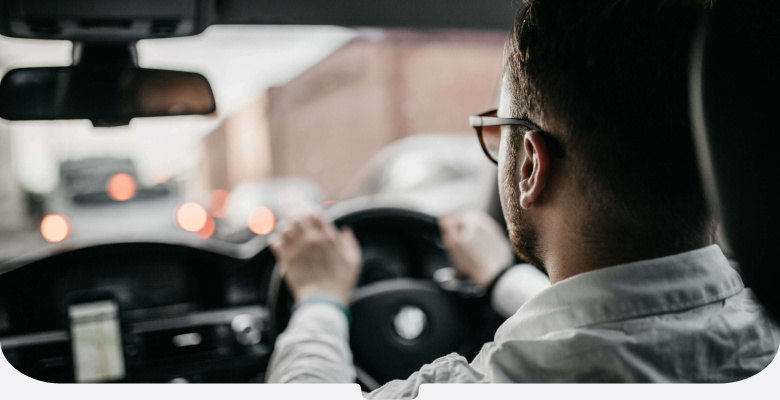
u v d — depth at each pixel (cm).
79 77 150
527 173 68
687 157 61
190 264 182
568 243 67
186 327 173
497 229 162
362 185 609
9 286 172
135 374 168
